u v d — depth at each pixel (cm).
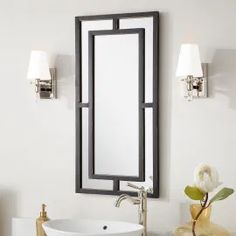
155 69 315
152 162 317
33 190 346
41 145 344
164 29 316
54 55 340
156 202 319
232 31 304
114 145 326
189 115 311
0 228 351
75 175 335
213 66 307
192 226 283
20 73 347
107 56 327
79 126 333
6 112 350
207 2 308
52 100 341
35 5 343
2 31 350
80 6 333
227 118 305
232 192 276
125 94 323
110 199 328
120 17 322
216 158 307
